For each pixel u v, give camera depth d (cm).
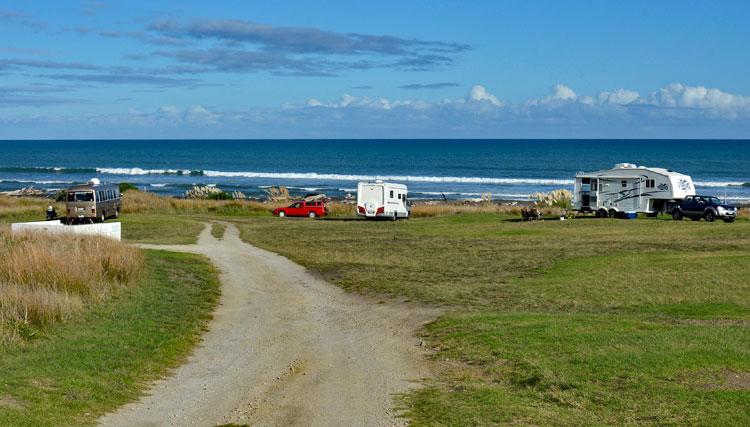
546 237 3734
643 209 4747
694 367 1209
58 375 1179
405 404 1119
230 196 6844
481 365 1345
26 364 1228
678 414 1000
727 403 1031
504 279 2436
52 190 8088
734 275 2333
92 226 3134
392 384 1245
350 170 13700
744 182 9825
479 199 7756
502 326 1627
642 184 4741
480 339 1520
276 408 1105
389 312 1952
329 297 2188
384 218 5119
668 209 4694
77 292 1812
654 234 3759
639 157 17650
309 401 1145
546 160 16688
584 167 14062
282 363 1411
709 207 4503
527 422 1002
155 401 1132
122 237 3791
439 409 1079
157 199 5984
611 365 1240
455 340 1548
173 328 1656
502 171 13112
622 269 2530
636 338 1430
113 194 4941
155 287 2155
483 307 1977
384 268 2727
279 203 6241
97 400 1092
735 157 17300
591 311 1889
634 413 1020
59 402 1047
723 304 1917
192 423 1029
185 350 1496
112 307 1788
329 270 2686
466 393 1163
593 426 977
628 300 2005
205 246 3419
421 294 2188
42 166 14862
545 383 1176
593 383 1165
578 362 1275
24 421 942
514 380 1226
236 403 1133
